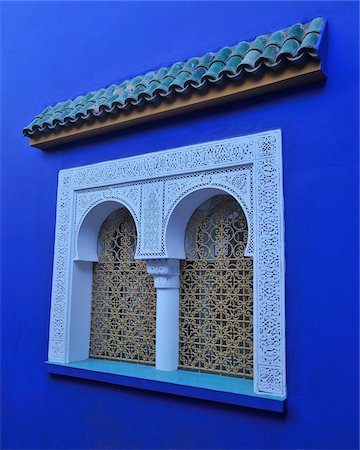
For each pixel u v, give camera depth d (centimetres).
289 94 220
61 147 320
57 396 291
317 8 225
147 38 294
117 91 281
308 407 196
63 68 340
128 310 286
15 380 318
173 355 255
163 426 238
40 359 306
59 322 296
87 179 297
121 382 251
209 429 221
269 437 203
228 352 241
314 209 205
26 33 374
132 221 293
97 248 307
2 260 344
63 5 350
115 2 317
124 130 283
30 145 323
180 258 257
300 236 207
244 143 229
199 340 252
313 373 197
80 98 311
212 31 264
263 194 219
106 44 317
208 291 252
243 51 232
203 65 241
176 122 258
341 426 188
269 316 209
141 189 268
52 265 312
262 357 209
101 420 266
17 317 326
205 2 271
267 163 220
